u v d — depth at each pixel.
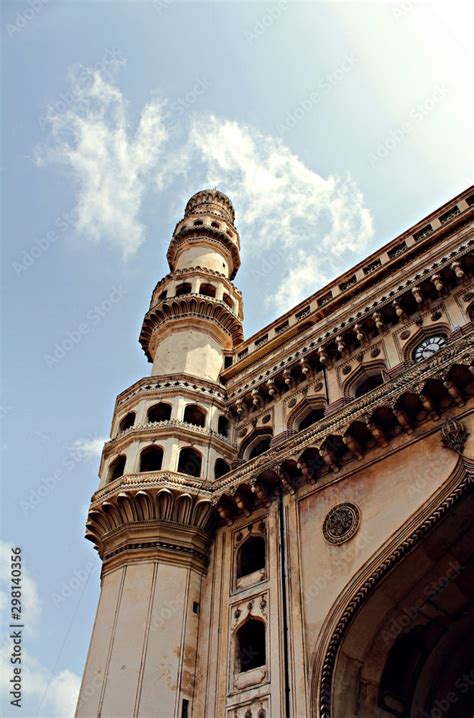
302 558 19.52
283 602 18.97
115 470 25.23
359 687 17.39
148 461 24.91
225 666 19.02
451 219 24.78
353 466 20.27
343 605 17.48
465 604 18.56
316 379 25.36
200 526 22.69
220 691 18.48
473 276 22.36
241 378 28.81
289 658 17.59
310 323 27.92
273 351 28.83
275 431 25.08
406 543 17.19
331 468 20.78
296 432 24.38
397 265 25.81
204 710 18.41
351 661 17.41
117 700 18.25
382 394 20.02
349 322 25.39
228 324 33.50
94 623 20.95
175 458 24.12
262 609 19.38
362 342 24.42
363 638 17.72
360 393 23.39
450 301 22.50
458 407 18.48
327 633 17.33
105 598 21.23
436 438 18.50
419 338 22.56
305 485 21.36
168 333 31.94
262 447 25.72
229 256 40.22
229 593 20.80
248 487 22.22
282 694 16.97
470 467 16.94
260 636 19.89
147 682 18.62
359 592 17.41
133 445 24.95
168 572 21.41
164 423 25.42
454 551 17.64
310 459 21.27
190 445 24.95
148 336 34.22
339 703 16.52
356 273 28.45
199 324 31.98
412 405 19.28
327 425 21.08
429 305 23.12
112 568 22.06
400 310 23.53
